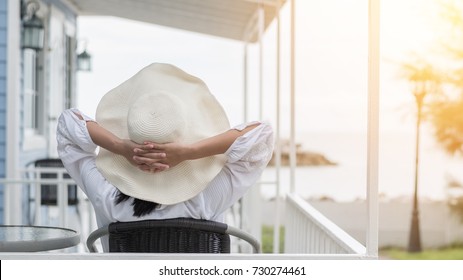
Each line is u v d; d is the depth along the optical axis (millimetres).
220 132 3447
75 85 11664
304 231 5691
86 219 9914
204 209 3338
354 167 23250
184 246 3291
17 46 7840
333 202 21531
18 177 7895
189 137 3348
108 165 3355
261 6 8773
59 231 3947
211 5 9555
